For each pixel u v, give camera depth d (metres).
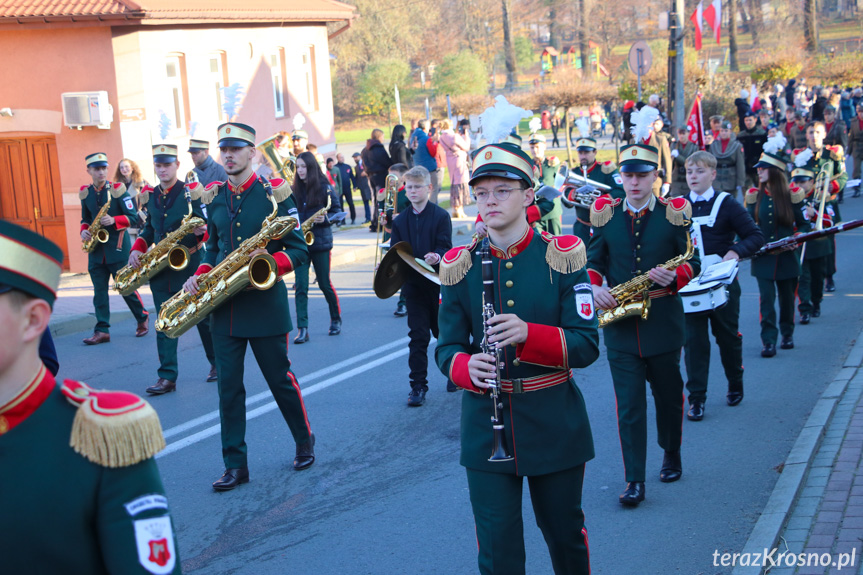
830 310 10.04
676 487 5.30
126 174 11.64
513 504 3.34
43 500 1.87
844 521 4.45
